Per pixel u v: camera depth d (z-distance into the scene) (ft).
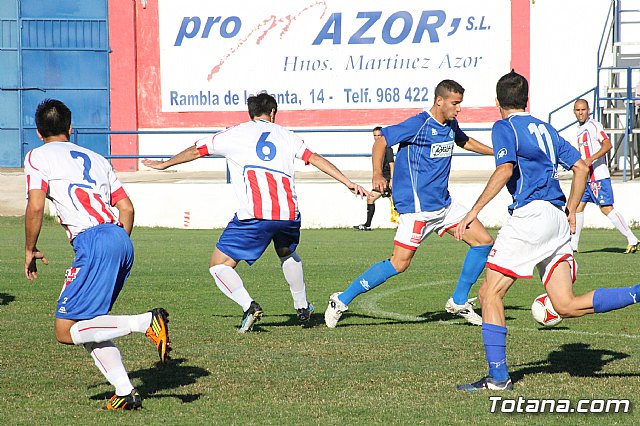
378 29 169.07
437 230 54.85
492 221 128.16
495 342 38.99
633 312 60.34
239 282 52.60
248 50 171.63
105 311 35.35
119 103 174.50
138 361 45.01
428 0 168.04
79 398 37.88
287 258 54.90
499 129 38.60
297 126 171.63
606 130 145.79
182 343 49.73
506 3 167.22
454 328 54.80
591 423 34.14
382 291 70.64
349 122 170.91
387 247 103.81
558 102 168.04
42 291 70.18
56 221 133.90
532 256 38.37
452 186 130.00
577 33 166.91
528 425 33.88
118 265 35.65
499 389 39.01
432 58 168.76
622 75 167.94
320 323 56.65
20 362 44.80
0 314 59.67
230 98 172.45
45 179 36.14
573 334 52.39
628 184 127.34
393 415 35.22
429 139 52.60
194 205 131.95
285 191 52.34
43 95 175.52
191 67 172.55
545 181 38.52
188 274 80.43
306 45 170.60
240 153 52.08
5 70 175.22
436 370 43.01
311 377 41.63
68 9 173.99
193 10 172.04
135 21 173.47
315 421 34.37
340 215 131.23
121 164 175.01
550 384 40.04
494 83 168.14
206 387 39.73
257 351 47.55
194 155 52.21
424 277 78.74
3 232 121.08
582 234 121.08
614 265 85.46
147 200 132.57
